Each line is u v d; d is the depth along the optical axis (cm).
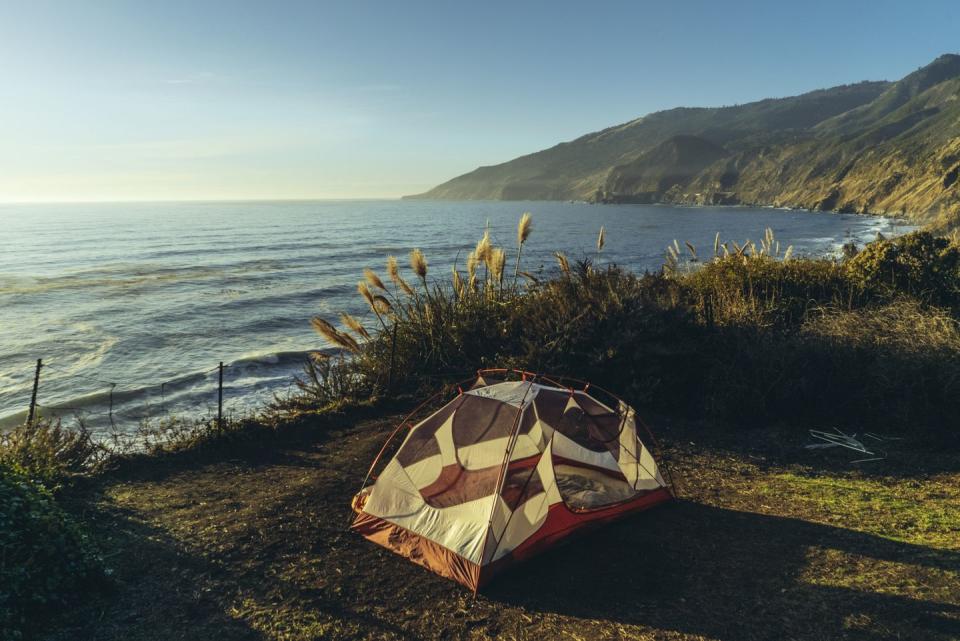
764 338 948
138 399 1479
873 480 653
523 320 1091
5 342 2220
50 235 8925
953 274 1082
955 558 463
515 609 455
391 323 1148
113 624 427
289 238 8550
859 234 7244
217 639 412
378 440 859
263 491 696
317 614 447
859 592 433
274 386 1592
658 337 982
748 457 753
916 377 805
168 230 10525
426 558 528
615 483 613
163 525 598
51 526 483
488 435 566
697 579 480
